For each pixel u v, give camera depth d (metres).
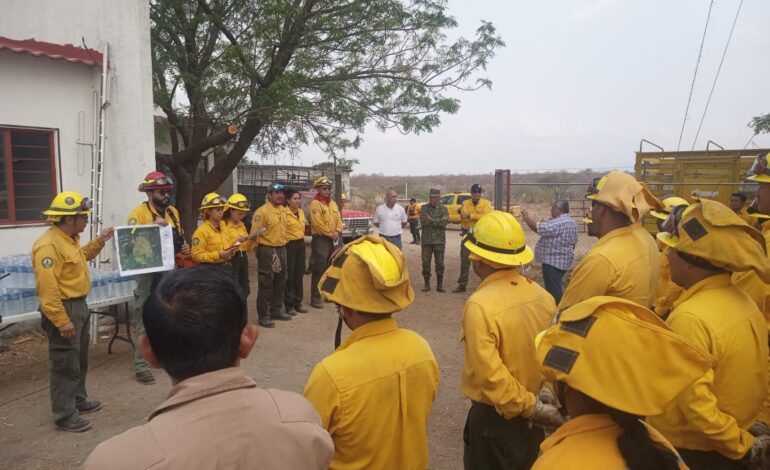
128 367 6.04
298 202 8.57
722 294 2.17
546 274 7.61
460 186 68.00
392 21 10.42
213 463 1.15
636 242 2.95
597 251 2.93
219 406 1.23
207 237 6.69
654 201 3.17
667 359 1.32
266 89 9.86
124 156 7.56
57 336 4.41
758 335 2.14
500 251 2.68
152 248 5.61
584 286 2.91
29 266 5.96
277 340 7.15
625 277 2.83
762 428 2.29
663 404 1.30
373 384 2.00
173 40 10.79
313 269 8.96
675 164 11.38
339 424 1.97
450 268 13.33
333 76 10.74
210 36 10.77
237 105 10.30
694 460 2.16
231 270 7.25
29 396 5.22
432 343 7.16
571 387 1.43
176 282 1.35
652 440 1.40
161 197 5.94
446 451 4.24
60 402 4.46
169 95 10.76
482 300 2.58
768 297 2.64
